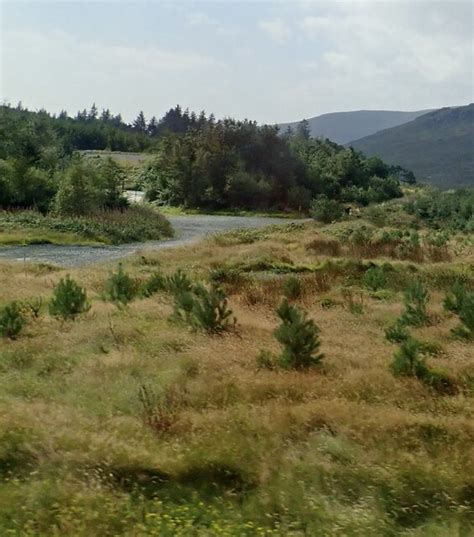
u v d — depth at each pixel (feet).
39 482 17.74
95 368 30.19
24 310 43.73
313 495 17.79
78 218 131.95
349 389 27.71
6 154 183.11
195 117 429.38
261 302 53.31
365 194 256.73
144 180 260.01
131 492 17.81
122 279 52.42
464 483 18.54
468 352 35.78
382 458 20.03
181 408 24.45
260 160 242.37
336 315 47.80
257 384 27.43
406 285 64.49
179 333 38.47
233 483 18.66
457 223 150.20
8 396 25.35
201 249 94.53
